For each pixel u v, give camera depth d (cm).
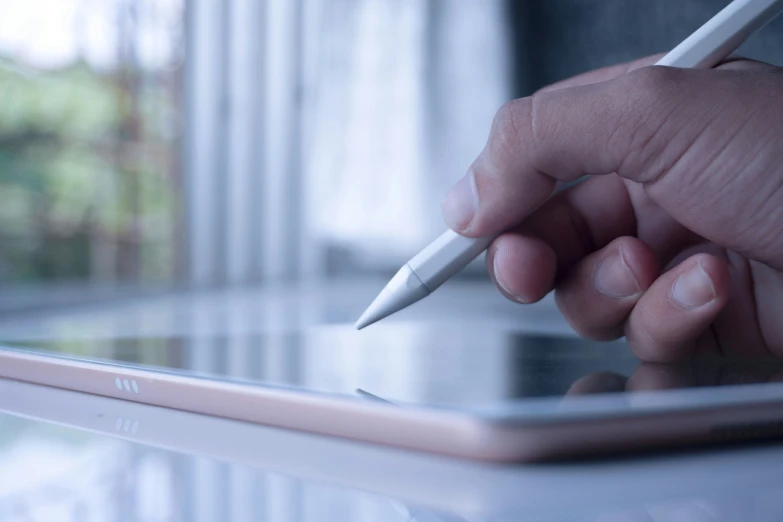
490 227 47
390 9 297
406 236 302
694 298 44
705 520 19
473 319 105
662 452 26
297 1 262
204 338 61
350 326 82
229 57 225
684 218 44
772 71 43
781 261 45
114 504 20
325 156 281
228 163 224
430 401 28
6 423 32
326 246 285
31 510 19
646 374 39
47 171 188
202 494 21
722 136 41
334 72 285
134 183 205
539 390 32
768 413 28
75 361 40
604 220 56
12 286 135
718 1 176
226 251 222
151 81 204
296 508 20
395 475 23
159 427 31
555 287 53
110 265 201
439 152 304
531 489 22
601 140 43
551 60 271
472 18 300
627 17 213
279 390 31
